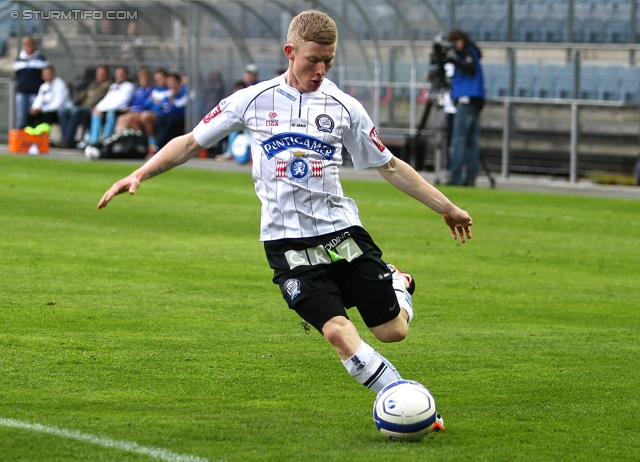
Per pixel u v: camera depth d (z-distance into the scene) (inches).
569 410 655.8
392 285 600.4
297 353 797.9
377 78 2785.4
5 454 522.6
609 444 581.3
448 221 632.4
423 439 578.2
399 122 2778.1
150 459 521.7
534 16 2960.1
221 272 1163.3
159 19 3075.8
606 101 2751.0
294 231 586.6
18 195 1878.7
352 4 2770.7
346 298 602.5
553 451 563.2
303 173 585.6
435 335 884.6
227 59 2960.1
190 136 605.3
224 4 2891.2
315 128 588.7
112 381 694.5
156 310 946.7
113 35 3142.2
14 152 2945.4
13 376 695.7
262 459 528.1
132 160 2807.6
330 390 691.4
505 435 593.6
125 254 1267.2
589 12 2886.3
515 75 2856.8
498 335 890.7
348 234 591.2
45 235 1405.0
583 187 2388.0
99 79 3097.9
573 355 819.4
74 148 3129.9
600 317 983.6
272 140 590.9
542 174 2591.0
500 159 2645.2
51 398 644.1
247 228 1549.0
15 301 957.8
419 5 2785.4
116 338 828.0
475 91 2253.9
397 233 1546.5
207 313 942.4
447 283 1144.8
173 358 767.7
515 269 1258.6
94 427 579.2
